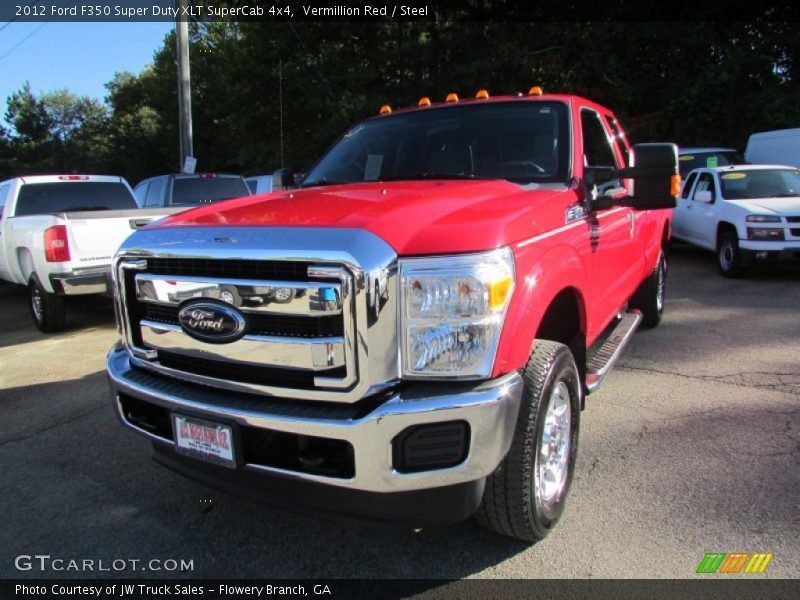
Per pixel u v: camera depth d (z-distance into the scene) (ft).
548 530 9.11
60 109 259.39
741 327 20.85
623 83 52.21
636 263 16.33
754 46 53.06
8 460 12.84
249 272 7.72
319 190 10.95
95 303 31.09
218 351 8.04
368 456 7.14
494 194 9.29
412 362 7.30
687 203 35.73
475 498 7.69
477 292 7.18
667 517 9.64
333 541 9.55
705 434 12.53
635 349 18.61
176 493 11.28
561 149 11.28
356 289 7.02
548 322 10.60
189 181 35.65
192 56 104.12
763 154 43.47
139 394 8.86
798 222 28.32
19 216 25.91
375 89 58.49
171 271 8.44
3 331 25.95
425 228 7.54
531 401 8.14
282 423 7.41
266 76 63.21
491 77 54.29
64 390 17.29
